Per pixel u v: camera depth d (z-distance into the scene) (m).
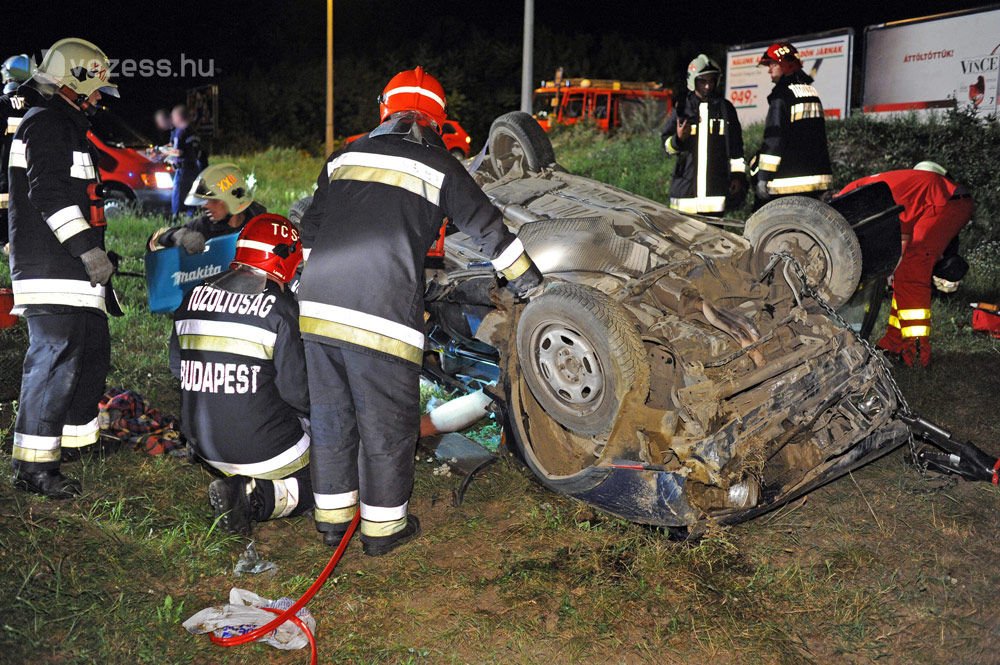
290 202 14.48
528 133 5.69
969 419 5.50
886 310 7.76
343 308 3.57
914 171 6.25
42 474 3.99
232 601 3.45
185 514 4.02
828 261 4.59
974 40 13.30
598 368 3.69
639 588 3.64
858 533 4.19
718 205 7.10
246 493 3.87
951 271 6.79
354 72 30.53
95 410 4.36
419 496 4.47
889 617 3.56
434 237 3.71
